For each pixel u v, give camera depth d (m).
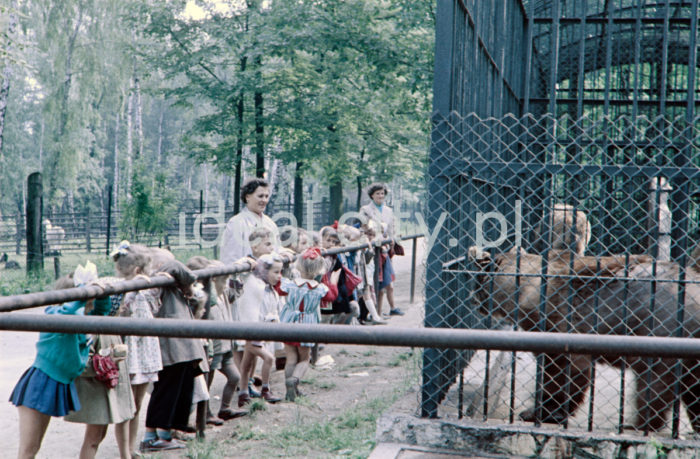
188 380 4.83
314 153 19.67
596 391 5.07
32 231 14.91
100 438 4.22
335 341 2.13
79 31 34.09
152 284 4.24
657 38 8.90
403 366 6.99
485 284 4.45
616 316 4.12
